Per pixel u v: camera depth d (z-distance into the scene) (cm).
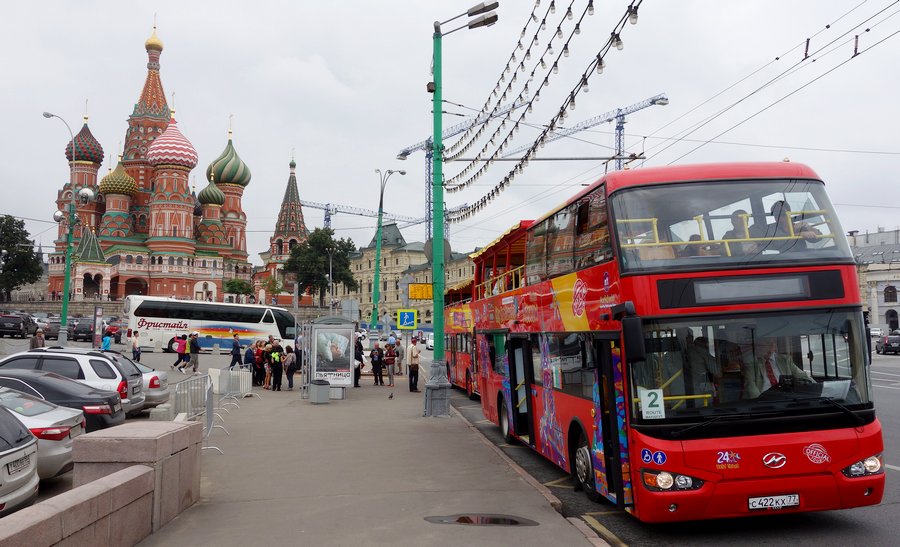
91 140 12269
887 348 5162
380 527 777
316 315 11312
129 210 12000
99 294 10944
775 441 718
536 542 716
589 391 907
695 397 727
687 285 749
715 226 778
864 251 9794
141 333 5416
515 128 1697
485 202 2192
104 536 630
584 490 986
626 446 791
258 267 15162
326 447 1358
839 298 756
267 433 1558
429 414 1853
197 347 3619
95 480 700
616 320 761
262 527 780
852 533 773
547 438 1138
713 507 714
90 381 1658
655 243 772
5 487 789
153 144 11638
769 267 756
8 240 9606
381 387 3014
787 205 792
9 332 5659
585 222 918
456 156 2203
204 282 11681
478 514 834
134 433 788
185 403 1577
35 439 880
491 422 1711
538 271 1173
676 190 800
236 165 13300
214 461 1215
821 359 744
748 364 736
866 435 729
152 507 757
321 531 762
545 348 1137
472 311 1945
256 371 3083
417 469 1124
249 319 5612
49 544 527
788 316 748
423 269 11750
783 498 716
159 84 12612
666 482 711
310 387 2261
